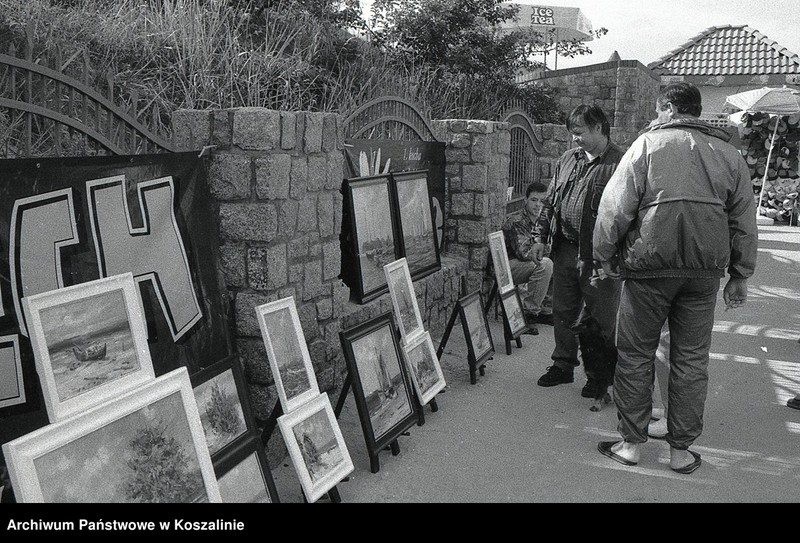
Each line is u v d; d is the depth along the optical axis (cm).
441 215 727
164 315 371
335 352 496
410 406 473
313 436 370
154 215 368
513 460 443
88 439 247
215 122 411
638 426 437
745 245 414
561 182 552
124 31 629
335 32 915
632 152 412
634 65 1413
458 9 1116
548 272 746
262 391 423
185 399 286
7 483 285
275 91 714
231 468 333
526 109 1269
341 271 555
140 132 384
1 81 448
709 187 399
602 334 522
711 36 2417
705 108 2341
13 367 293
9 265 293
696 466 434
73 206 322
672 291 412
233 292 423
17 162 297
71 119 341
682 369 422
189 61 646
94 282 266
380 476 416
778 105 1733
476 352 588
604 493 402
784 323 796
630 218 412
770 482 420
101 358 266
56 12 581
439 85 1038
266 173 404
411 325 508
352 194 542
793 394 569
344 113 685
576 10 1611
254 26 822
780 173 1886
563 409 531
